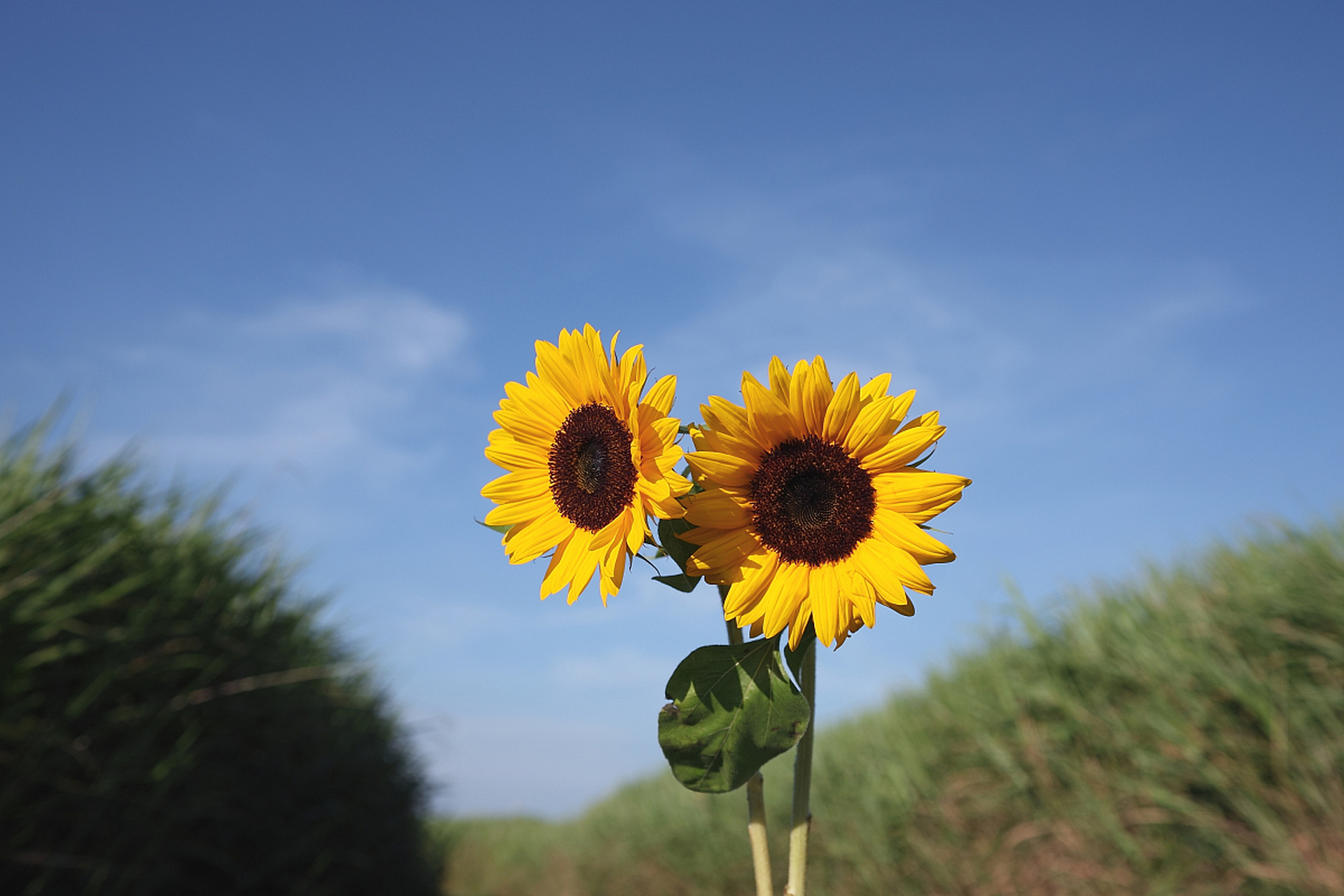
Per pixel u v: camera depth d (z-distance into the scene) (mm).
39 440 2881
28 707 2387
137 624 2766
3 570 2500
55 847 2383
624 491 1242
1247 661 3543
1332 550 3766
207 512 3723
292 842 3365
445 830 8055
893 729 5406
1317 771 3084
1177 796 3350
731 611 1165
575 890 8875
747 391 1190
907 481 1187
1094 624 4336
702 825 6863
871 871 4391
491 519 1406
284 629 3922
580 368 1356
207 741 2955
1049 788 3842
